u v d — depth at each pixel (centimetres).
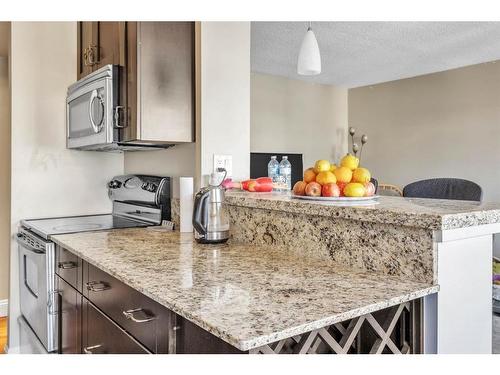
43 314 198
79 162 265
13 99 241
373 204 138
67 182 261
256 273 122
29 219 248
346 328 101
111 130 195
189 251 156
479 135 477
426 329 108
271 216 159
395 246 117
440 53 431
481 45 404
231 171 210
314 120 581
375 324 101
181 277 118
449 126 505
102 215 269
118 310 130
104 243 173
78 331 167
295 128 559
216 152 204
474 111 482
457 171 498
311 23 339
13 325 246
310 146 577
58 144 257
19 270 244
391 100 569
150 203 228
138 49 185
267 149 529
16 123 243
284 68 496
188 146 208
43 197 253
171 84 195
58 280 192
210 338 90
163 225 220
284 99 546
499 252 456
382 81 571
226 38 208
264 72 519
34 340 212
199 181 199
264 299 98
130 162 275
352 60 457
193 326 95
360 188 147
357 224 127
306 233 144
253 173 506
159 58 192
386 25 345
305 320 84
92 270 152
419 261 111
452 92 502
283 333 79
